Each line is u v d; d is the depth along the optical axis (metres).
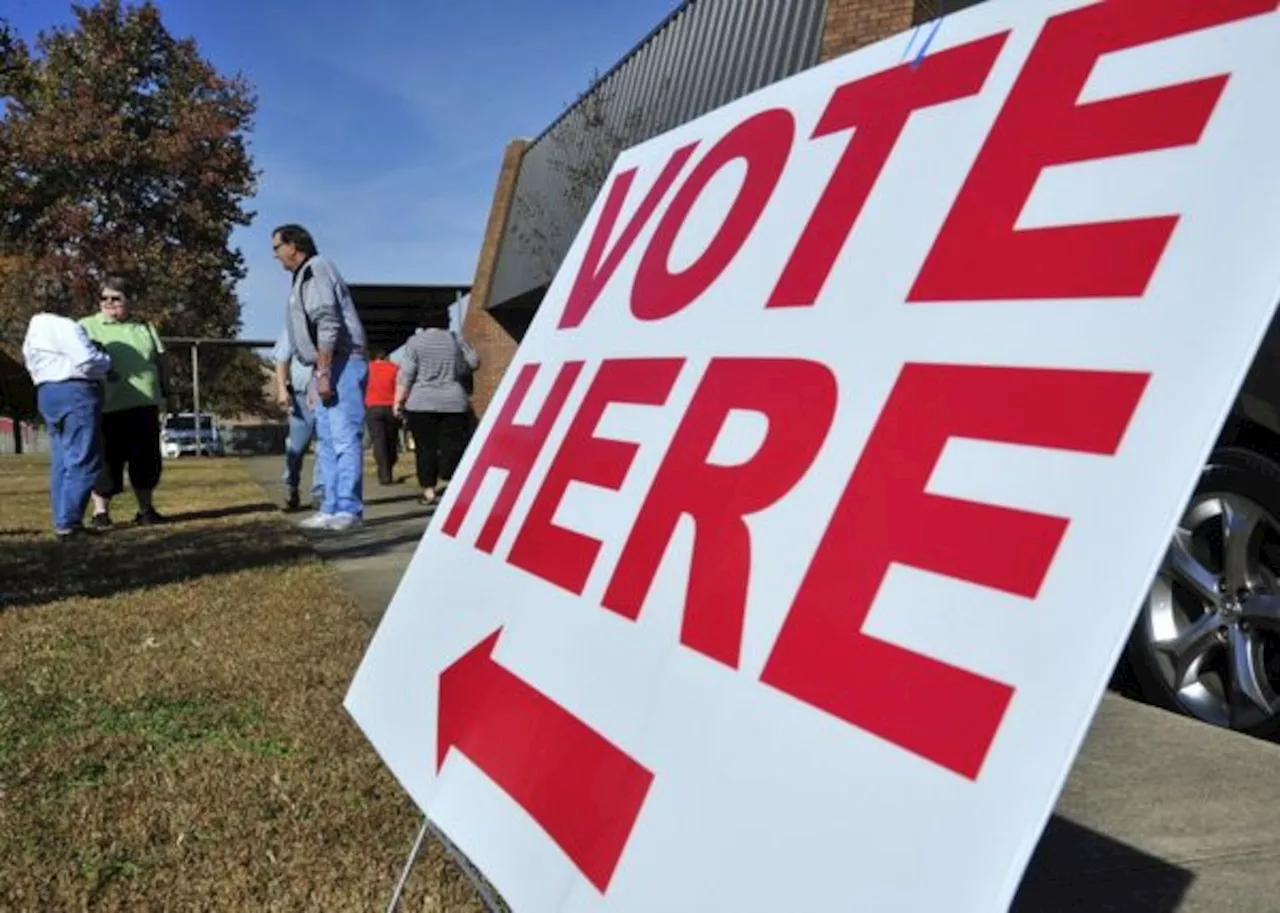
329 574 5.82
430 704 1.87
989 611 0.98
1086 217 1.08
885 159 1.42
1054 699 0.90
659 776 1.27
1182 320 0.94
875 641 1.08
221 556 6.51
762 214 1.63
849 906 0.98
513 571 1.81
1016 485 1.01
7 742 3.16
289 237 7.47
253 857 2.46
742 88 9.12
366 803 2.73
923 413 1.15
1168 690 3.59
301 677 3.79
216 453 32.75
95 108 30.47
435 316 14.73
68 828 2.60
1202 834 2.61
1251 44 1.00
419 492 10.78
